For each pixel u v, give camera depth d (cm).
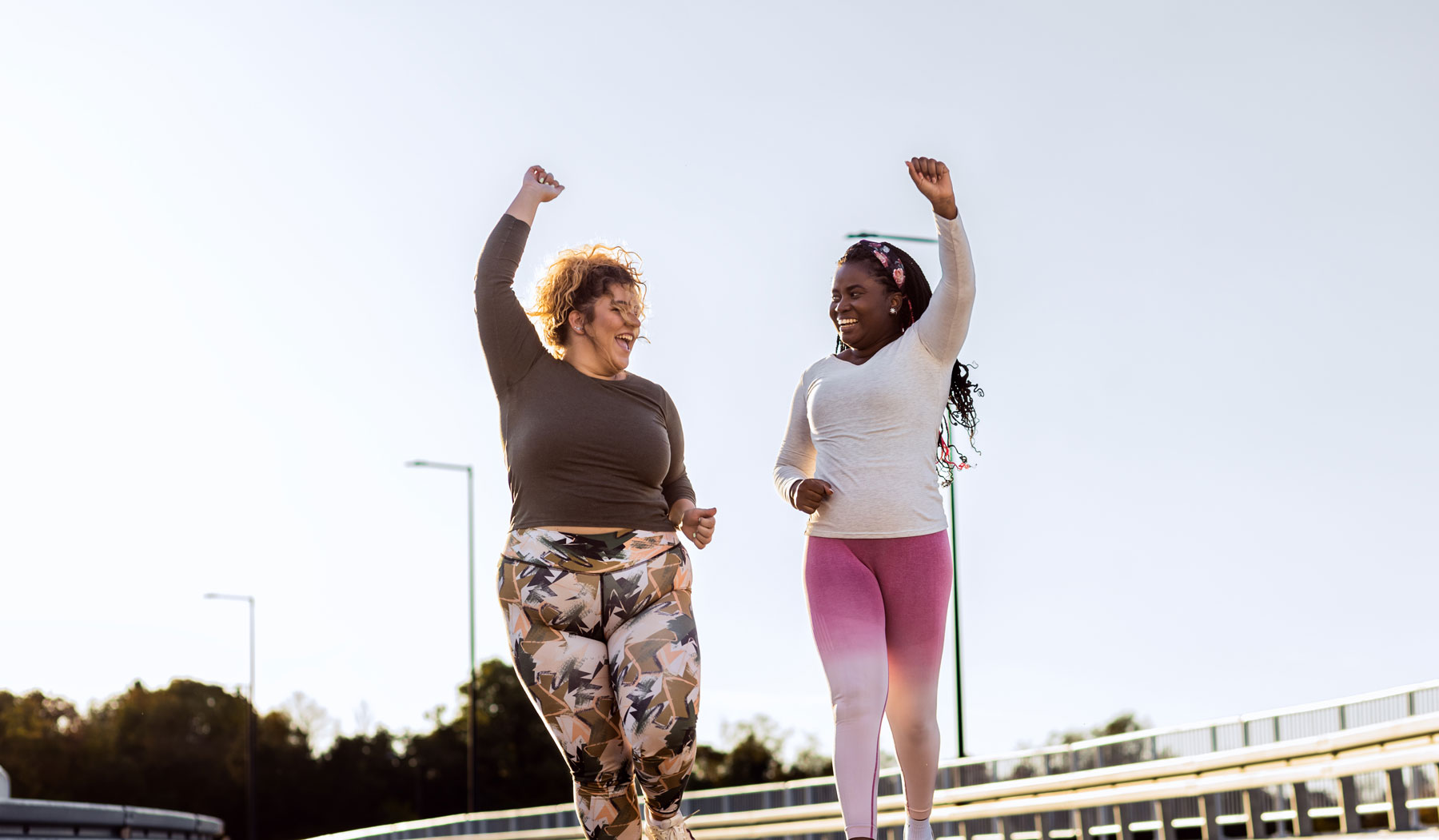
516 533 479
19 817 2023
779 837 1566
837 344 591
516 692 8331
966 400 589
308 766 8688
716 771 7456
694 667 473
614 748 482
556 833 2244
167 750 8662
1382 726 970
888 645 542
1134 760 1656
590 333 488
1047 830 1244
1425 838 809
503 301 483
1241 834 1187
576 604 471
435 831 3538
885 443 531
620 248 512
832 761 514
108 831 2294
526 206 495
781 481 560
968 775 1848
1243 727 1539
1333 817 1093
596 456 475
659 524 486
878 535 530
